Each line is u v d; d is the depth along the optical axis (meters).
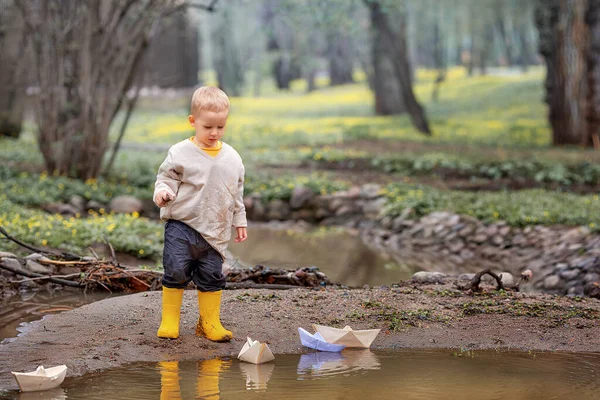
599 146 25.78
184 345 5.18
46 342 5.17
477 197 14.80
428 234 13.04
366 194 15.69
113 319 5.80
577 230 11.22
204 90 5.19
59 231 9.80
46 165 15.80
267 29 25.80
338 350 5.17
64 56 15.70
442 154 21.70
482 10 52.38
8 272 7.89
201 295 5.34
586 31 25.86
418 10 51.78
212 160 5.20
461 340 5.44
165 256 5.25
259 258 11.12
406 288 7.06
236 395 4.12
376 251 12.17
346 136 28.41
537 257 10.97
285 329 5.65
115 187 15.15
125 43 15.55
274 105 45.44
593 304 6.56
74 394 4.15
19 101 24.36
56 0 15.32
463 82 51.81
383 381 4.42
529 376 4.54
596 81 25.92
